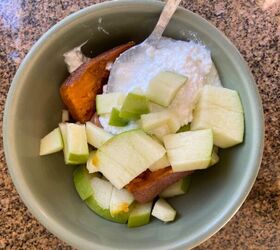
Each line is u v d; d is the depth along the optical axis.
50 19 0.21
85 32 0.18
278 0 0.20
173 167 0.18
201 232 0.17
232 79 0.18
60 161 0.19
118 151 0.18
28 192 0.18
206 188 0.19
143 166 0.18
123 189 0.19
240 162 0.18
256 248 0.20
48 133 0.19
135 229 0.19
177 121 0.18
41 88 0.18
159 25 0.18
